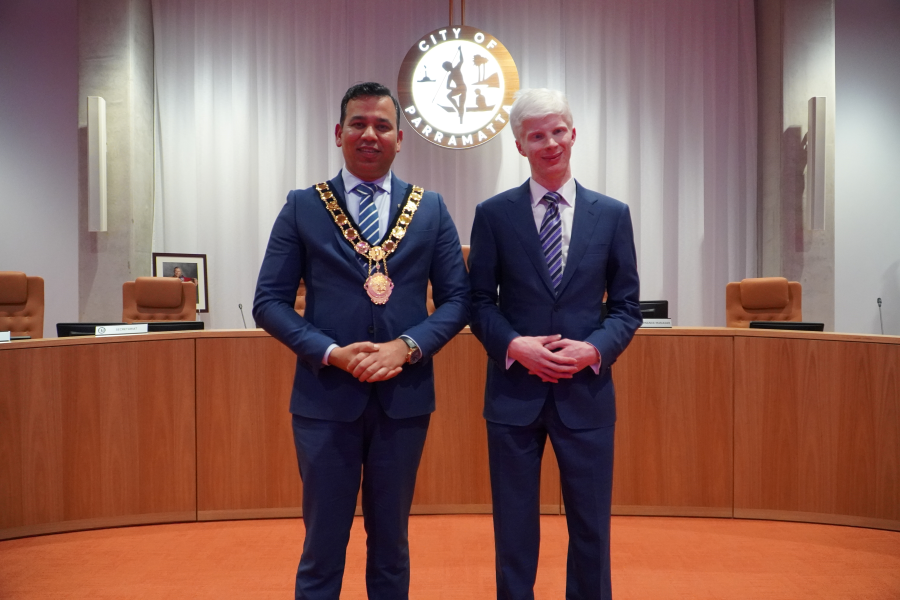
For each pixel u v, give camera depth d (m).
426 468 2.84
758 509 2.82
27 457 2.66
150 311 4.35
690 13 6.19
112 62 5.65
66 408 2.72
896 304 6.38
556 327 1.67
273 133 6.13
